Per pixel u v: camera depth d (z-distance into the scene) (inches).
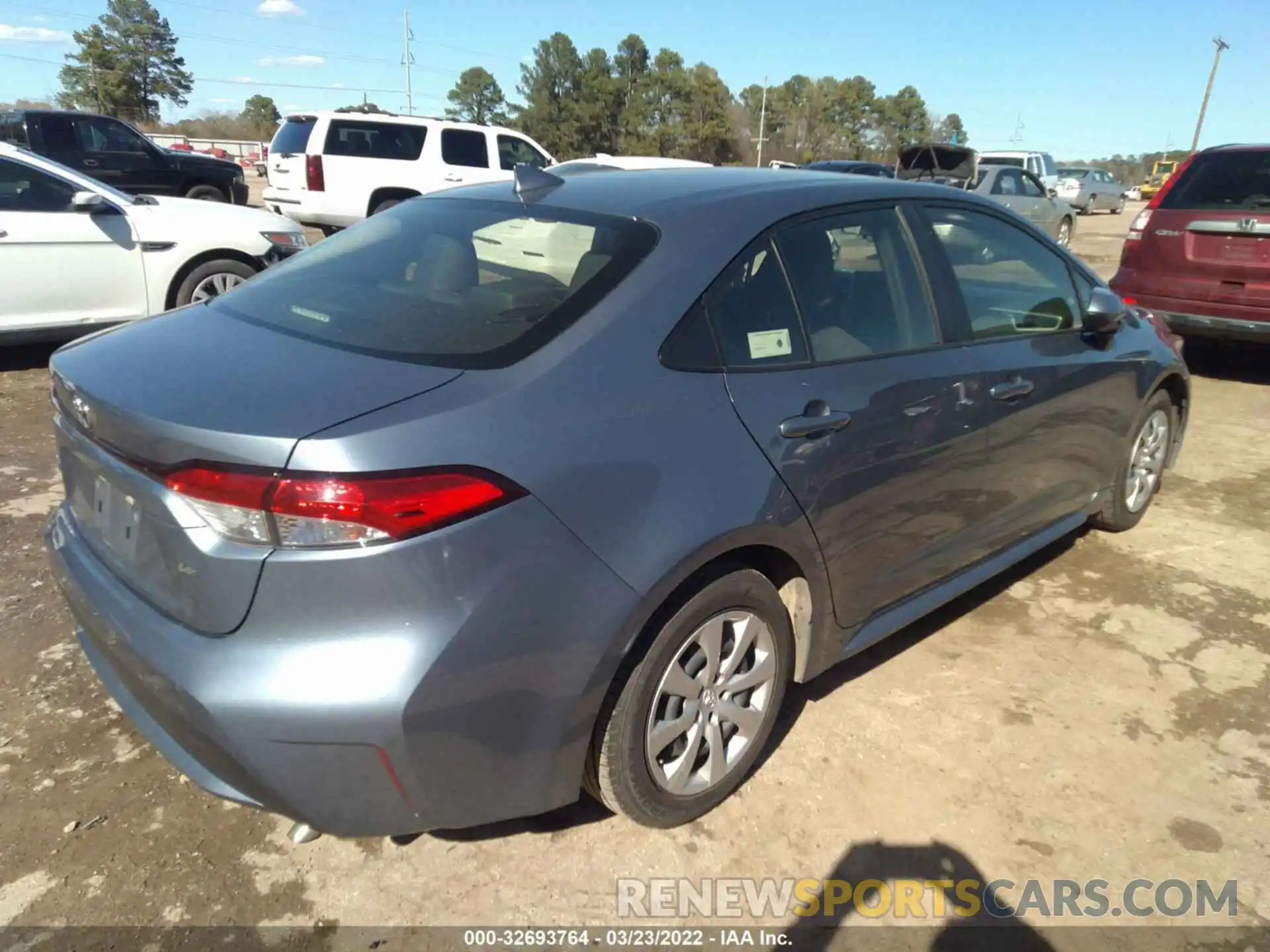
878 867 93.3
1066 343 140.6
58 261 246.5
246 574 70.8
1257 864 95.2
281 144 570.3
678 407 86.7
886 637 121.7
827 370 101.7
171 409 74.9
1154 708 121.0
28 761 102.4
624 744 86.8
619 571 80.0
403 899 87.1
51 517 105.2
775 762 107.5
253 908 85.3
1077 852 96.1
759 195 104.6
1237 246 267.9
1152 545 172.4
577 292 88.4
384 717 71.1
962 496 121.6
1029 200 693.9
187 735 75.4
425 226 109.7
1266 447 234.7
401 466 70.2
